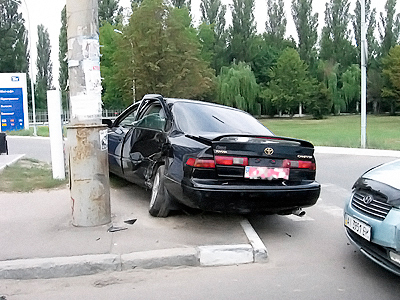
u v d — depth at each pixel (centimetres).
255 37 6619
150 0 4206
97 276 352
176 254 373
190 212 484
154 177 503
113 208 536
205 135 463
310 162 457
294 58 6312
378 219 329
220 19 6550
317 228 506
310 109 6431
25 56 6212
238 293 324
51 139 716
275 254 412
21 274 343
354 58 7062
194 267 375
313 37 6969
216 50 6419
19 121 2395
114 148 627
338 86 6812
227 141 423
